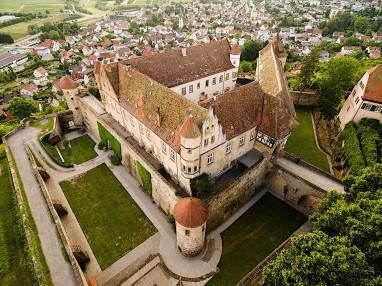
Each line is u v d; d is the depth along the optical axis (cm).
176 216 3619
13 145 6094
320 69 8356
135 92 5391
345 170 4962
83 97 7625
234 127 4544
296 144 6266
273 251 4212
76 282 3400
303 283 2409
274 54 6675
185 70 6612
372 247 2556
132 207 5028
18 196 4534
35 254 3628
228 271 3956
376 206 2781
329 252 2553
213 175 4806
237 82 8769
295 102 7831
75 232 4578
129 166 5697
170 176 5016
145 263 4084
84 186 5516
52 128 6706
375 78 5231
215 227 4619
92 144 6875
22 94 15025
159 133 4588
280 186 5147
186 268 4003
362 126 5281
